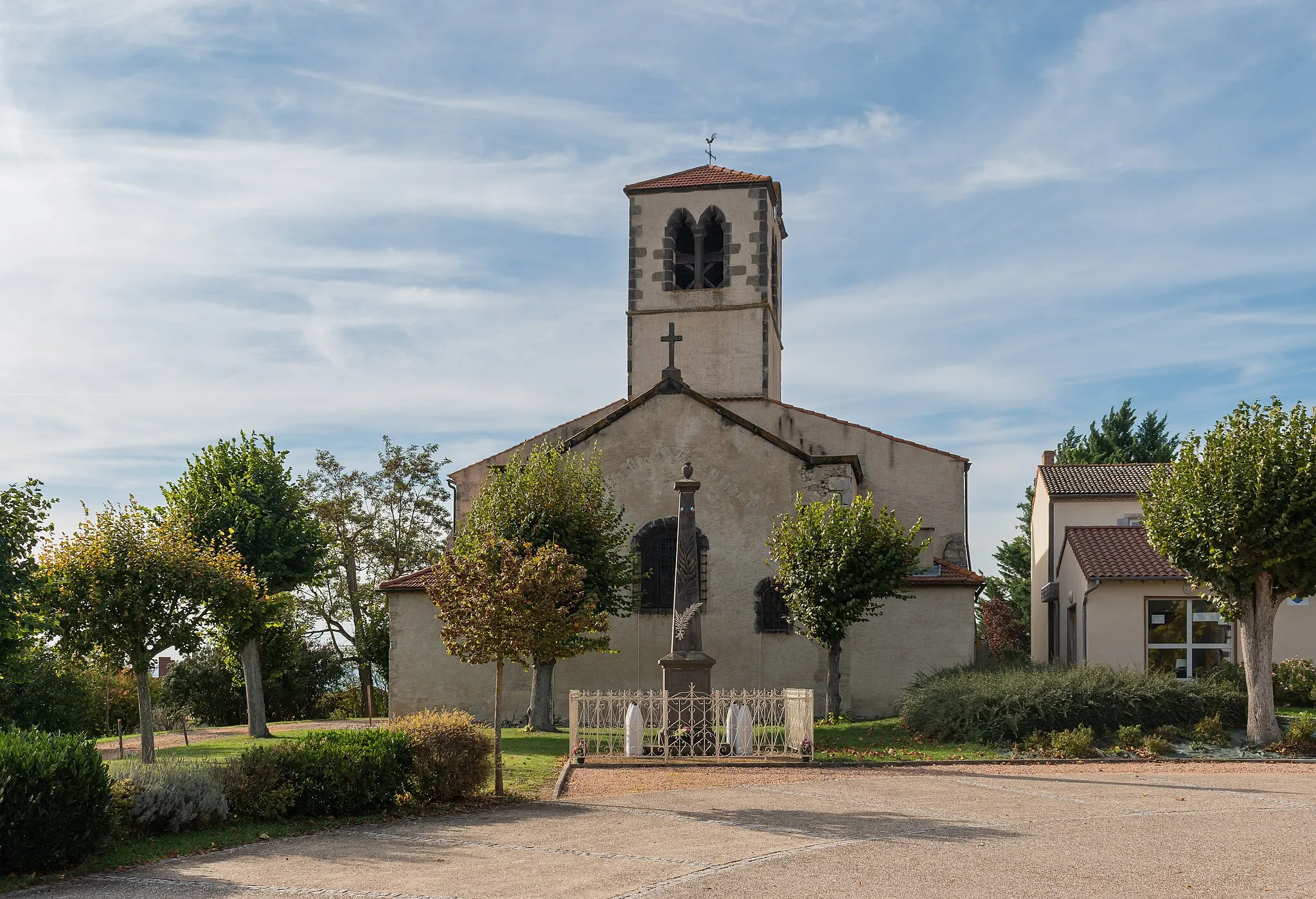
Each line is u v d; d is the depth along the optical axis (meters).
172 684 41.25
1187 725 21.75
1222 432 22.16
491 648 16.75
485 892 10.20
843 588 25.34
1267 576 21.09
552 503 25.92
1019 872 10.76
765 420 35.50
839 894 9.97
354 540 48.34
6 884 10.68
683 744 20.55
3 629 17.36
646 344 36.41
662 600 29.25
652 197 36.88
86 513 20.27
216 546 28.70
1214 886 10.16
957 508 34.16
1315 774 17.94
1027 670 25.02
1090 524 36.44
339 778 14.58
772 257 37.72
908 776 18.23
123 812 12.77
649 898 9.90
